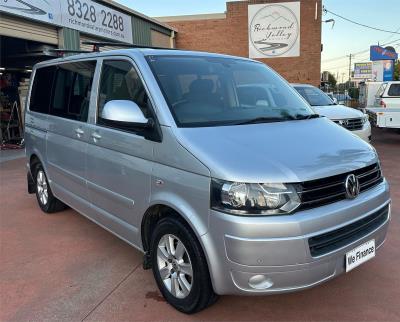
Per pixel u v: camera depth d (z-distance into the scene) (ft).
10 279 12.93
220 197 9.12
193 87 12.17
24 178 27.45
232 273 9.18
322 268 9.32
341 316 10.55
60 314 10.94
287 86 15.16
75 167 15.05
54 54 18.31
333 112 30.42
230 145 9.92
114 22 51.70
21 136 44.91
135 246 12.43
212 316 10.66
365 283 12.14
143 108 11.57
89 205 14.65
